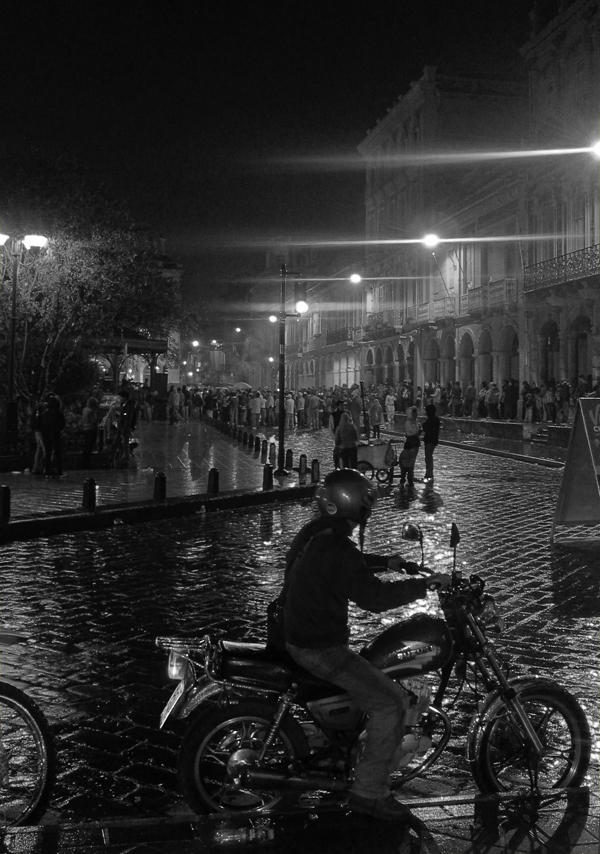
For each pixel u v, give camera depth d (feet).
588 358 111.04
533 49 122.11
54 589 27.40
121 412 65.77
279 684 11.78
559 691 13.24
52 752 12.23
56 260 77.56
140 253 100.48
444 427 124.26
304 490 53.36
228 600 26.21
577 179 111.96
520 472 68.18
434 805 12.56
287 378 297.33
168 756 14.96
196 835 11.50
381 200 201.26
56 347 84.43
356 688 11.50
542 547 35.24
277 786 11.79
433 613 24.58
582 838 11.78
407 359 178.29
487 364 143.13
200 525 41.60
